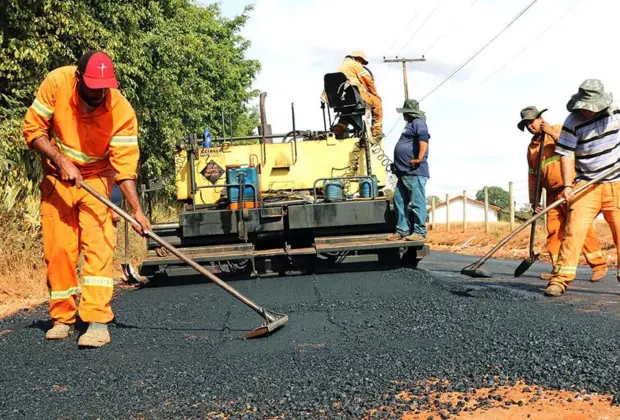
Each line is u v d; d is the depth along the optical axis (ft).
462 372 11.62
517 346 13.02
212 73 89.15
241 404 10.55
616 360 11.78
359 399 10.40
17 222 29.91
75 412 10.66
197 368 12.89
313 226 26.27
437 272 28.66
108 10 42.01
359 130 31.01
